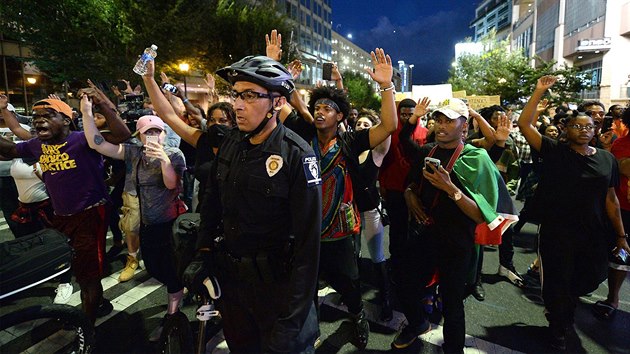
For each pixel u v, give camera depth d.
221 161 1.67
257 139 1.59
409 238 2.55
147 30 12.58
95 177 2.77
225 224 1.66
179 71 14.39
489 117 4.12
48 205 3.58
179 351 2.31
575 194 2.62
